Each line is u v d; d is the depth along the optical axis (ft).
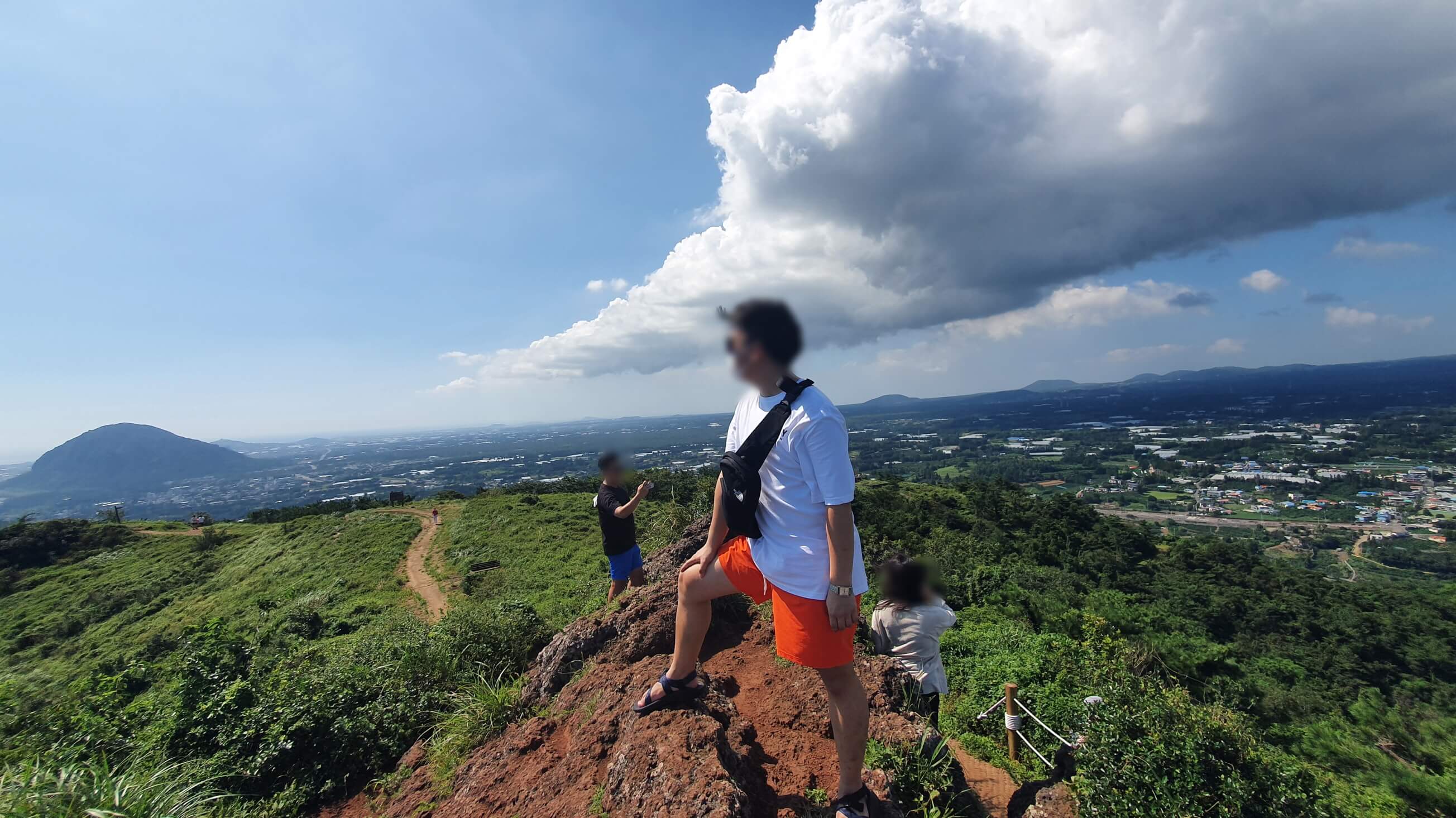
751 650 13.23
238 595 85.51
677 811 6.74
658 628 13.19
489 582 68.44
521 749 11.01
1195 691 42.75
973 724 19.29
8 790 11.01
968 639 31.58
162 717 16.08
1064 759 14.07
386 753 14.89
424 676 17.61
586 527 94.63
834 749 9.39
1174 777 10.78
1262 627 80.43
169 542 131.44
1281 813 10.32
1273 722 41.01
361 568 85.61
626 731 8.80
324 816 13.29
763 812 7.84
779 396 6.65
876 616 13.92
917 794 8.70
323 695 15.96
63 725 16.90
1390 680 65.82
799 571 6.34
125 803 11.27
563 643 14.29
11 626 92.22
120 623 87.51
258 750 14.57
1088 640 28.84
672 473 61.11
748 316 6.37
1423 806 29.91
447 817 10.36
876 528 105.40
